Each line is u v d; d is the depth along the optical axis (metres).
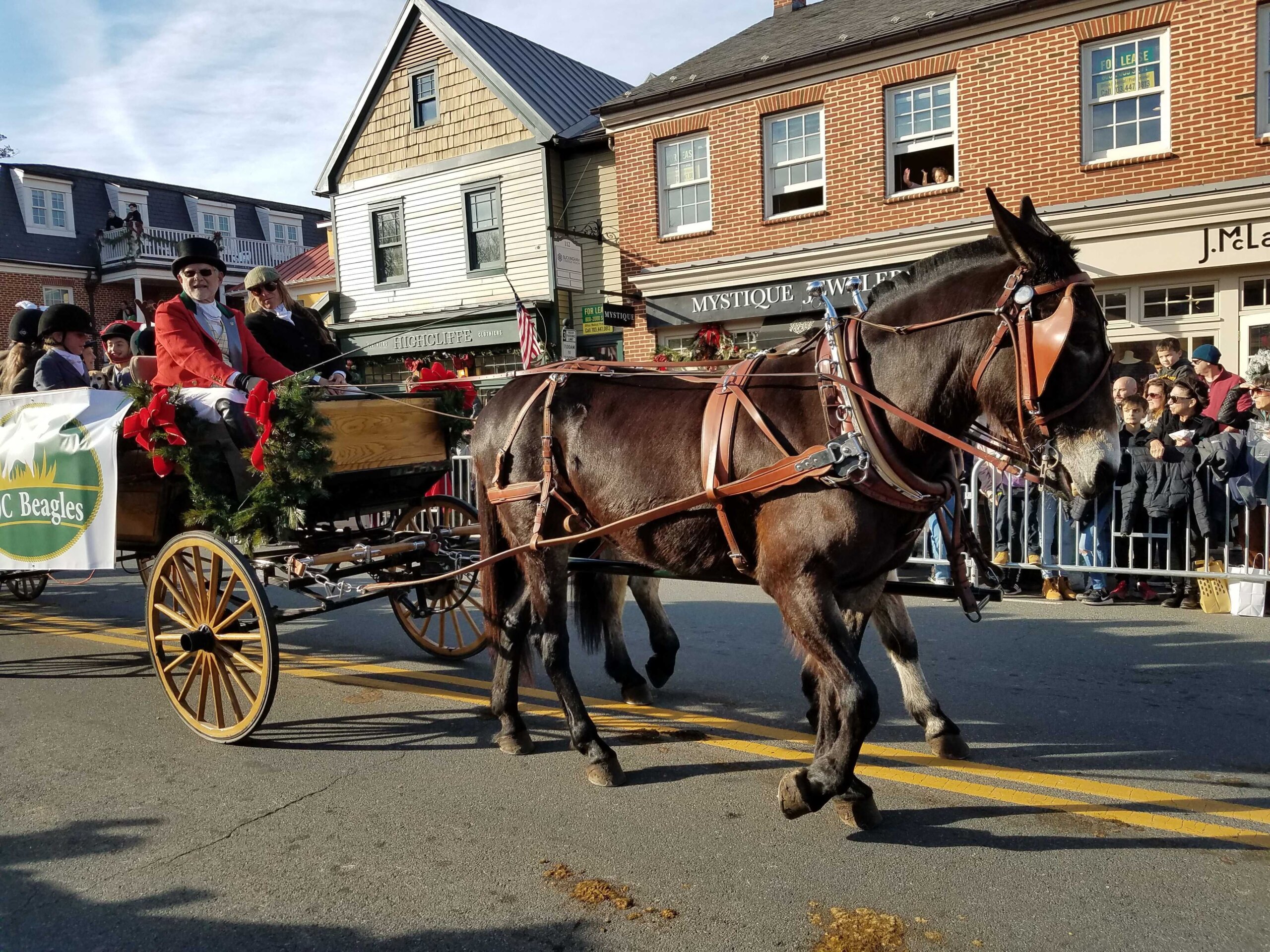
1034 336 3.07
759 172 15.01
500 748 4.71
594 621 5.18
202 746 4.83
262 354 6.61
